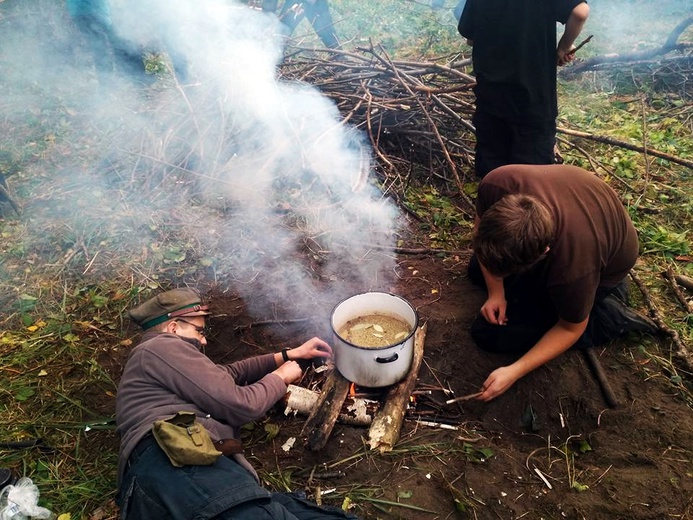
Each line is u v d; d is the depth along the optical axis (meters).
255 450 2.47
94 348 3.00
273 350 2.99
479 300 3.12
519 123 3.61
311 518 1.94
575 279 2.14
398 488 2.29
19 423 2.62
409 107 4.43
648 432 2.48
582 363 2.76
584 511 2.20
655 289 3.28
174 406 1.97
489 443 2.49
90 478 2.38
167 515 1.73
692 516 2.16
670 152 4.64
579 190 2.26
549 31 3.37
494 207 2.06
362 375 2.43
